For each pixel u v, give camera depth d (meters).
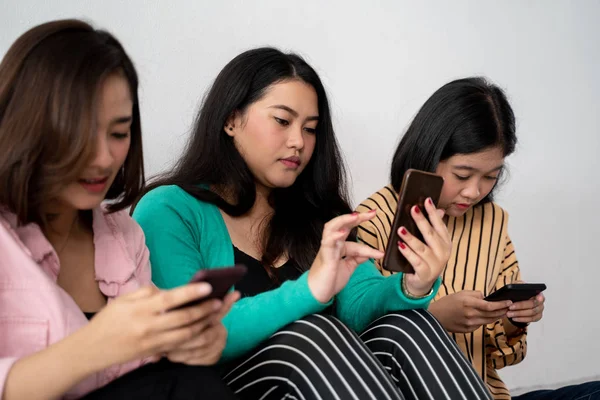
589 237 2.37
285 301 1.09
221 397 0.84
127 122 0.89
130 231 1.04
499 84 2.13
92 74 0.83
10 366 0.75
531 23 2.17
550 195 2.27
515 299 1.34
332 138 1.38
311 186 1.39
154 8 1.53
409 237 1.13
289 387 0.99
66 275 0.95
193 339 0.85
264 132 1.26
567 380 2.36
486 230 1.55
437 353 1.10
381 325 1.14
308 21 1.76
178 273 1.17
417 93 1.97
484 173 1.40
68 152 0.82
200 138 1.32
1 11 1.37
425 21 1.96
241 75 1.28
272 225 1.34
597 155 2.37
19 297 0.85
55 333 0.85
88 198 0.88
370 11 1.85
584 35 2.30
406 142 1.46
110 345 0.75
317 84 1.31
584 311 2.38
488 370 1.53
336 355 1.00
